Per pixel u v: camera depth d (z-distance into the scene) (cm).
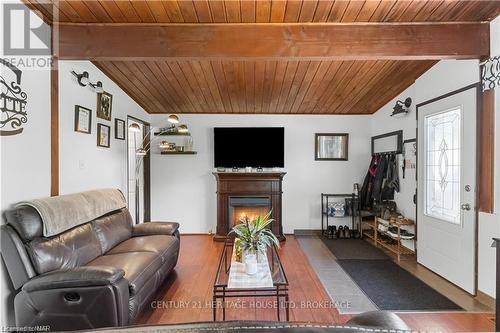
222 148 514
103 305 188
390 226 417
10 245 197
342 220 530
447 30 258
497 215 249
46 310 189
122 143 411
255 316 244
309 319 238
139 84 394
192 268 356
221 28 260
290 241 482
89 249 252
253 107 500
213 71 359
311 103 478
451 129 309
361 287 297
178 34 259
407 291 287
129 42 257
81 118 308
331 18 252
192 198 528
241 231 259
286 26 259
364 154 533
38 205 218
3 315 201
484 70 261
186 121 525
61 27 254
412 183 398
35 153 239
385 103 476
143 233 343
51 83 257
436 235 330
